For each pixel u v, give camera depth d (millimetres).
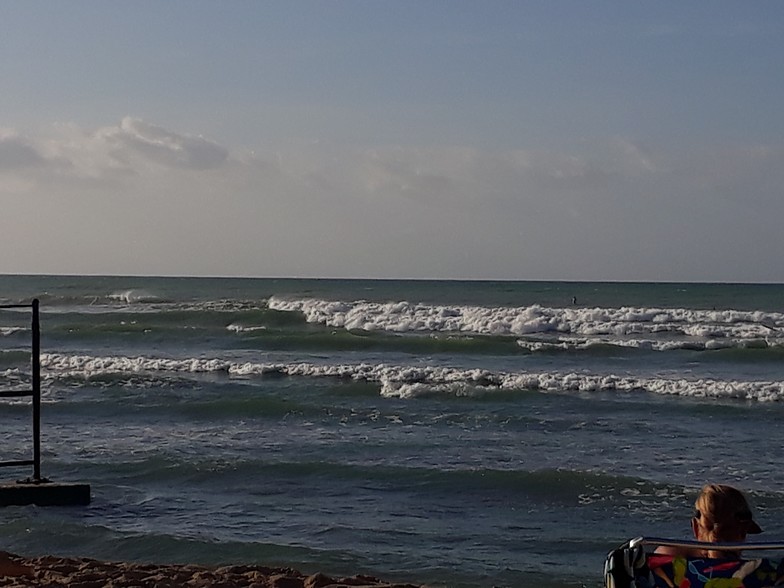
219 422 17234
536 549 9641
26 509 11023
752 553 7238
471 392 20141
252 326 37000
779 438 15727
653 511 11086
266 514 10945
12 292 69625
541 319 35781
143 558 9234
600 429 16516
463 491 11953
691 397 20562
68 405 18719
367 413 18000
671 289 96188
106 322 38781
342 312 39219
